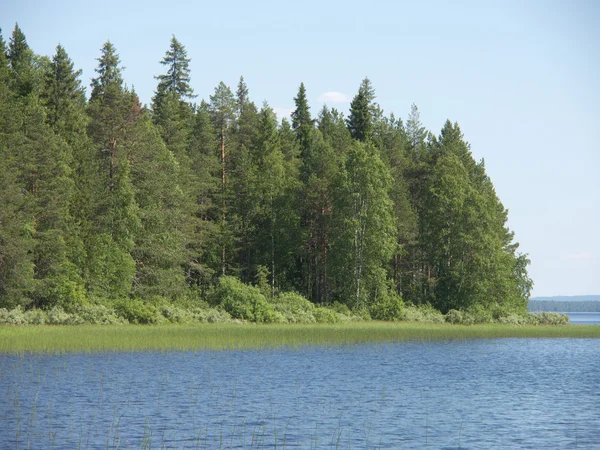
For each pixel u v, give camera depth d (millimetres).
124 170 71875
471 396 29141
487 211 89250
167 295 74062
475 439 21266
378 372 36312
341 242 84500
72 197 68812
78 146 73375
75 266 65375
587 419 24344
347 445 20344
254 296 70562
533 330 72875
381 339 55562
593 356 48156
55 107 79312
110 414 23594
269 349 45125
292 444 20328
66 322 58594
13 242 59062
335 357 42469
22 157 64938
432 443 20734
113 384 29531
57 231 64250
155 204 77188
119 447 19578
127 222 70500
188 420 23016
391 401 27531
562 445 20641
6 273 59625
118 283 68438
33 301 64375
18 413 23375
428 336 61250
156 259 75250
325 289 91375
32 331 49125
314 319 72312
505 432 22234
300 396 28109
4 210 59156
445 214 90875
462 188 90938
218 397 27297
